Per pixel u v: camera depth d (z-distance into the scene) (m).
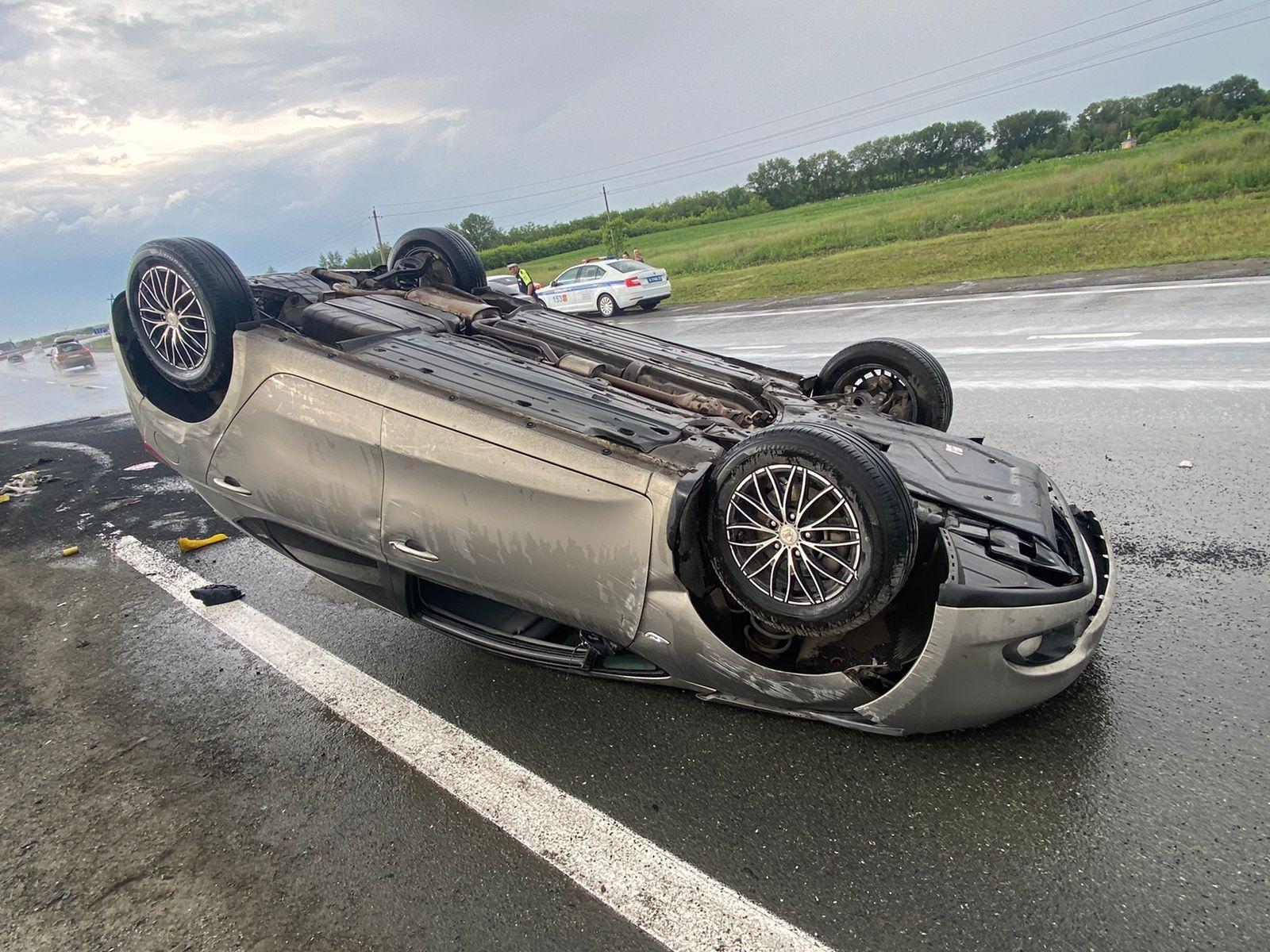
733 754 2.88
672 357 4.37
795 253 28.81
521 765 2.95
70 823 2.90
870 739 2.86
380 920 2.31
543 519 2.94
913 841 2.39
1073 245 17.14
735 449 2.66
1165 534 4.17
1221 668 3.03
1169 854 2.23
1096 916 2.06
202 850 2.69
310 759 3.13
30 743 3.46
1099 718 2.83
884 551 2.38
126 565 5.52
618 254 37.12
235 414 3.68
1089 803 2.45
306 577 4.96
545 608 3.08
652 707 3.22
